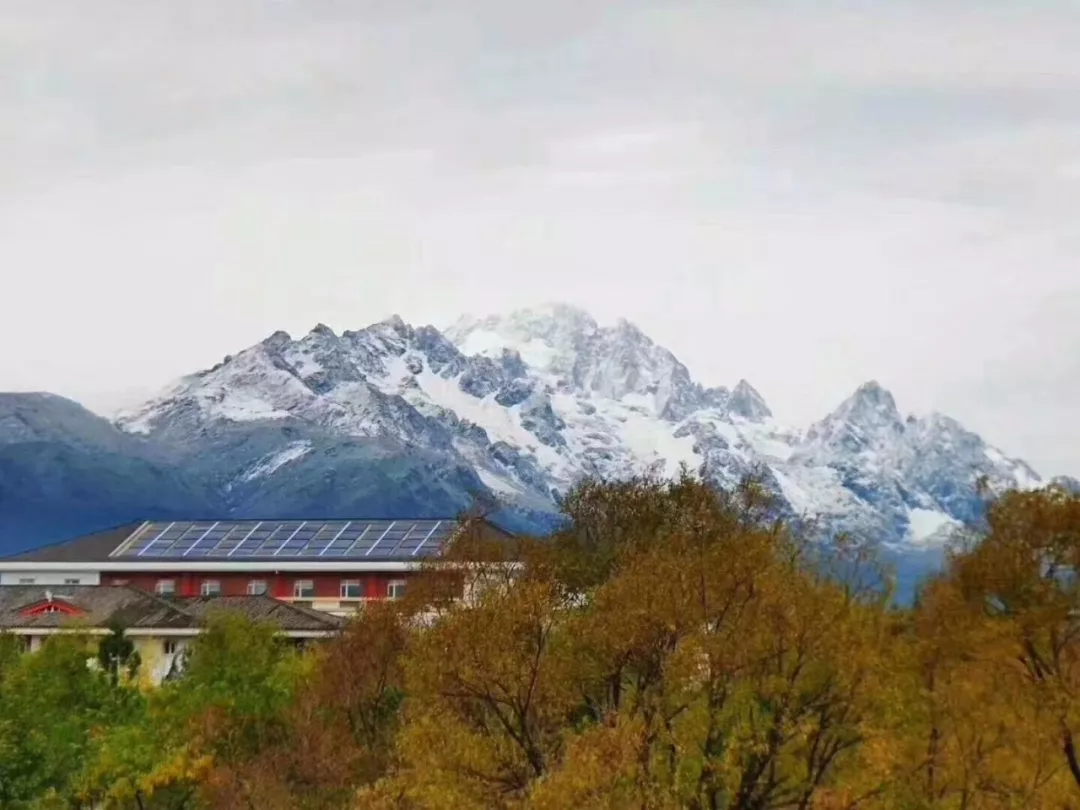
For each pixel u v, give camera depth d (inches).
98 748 3690.9
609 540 4522.6
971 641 3085.6
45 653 4101.9
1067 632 3122.5
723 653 2819.9
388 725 3836.1
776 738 2785.4
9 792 3447.3
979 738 2935.5
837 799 2711.6
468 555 4111.7
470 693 2898.6
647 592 2930.6
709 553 2989.7
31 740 3518.7
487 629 2915.8
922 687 3031.5
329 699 3902.6
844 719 2847.0
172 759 3599.9
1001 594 3179.1
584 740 2642.7
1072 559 3152.1
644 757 2679.6
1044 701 2965.1
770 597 2861.7
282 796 3489.2
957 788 2933.1
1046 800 2910.9
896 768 2792.8
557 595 3144.7
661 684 2874.0
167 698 3954.2
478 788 2792.8
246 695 3934.5
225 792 3484.3
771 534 3255.4
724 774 2741.1
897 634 3257.9
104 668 4640.8
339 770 3592.5
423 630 3444.9
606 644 2938.0
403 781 2888.8
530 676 2903.5
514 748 2851.9
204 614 6038.4
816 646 2834.6
